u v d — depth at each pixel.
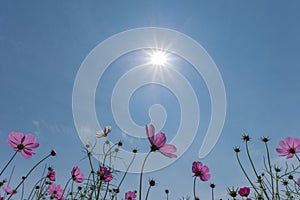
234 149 0.78
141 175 0.52
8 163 0.62
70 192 0.79
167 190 0.94
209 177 0.77
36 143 0.69
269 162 0.69
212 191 0.88
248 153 0.74
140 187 0.51
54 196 0.92
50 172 0.82
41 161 0.67
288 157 0.77
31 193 0.76
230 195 0.77
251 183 0.71
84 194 0.77
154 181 0.62
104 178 0.64
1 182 0.81
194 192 0.73
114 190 0.63
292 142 0.78
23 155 0.67
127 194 0.89
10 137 0.67
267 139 0.77
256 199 0.72
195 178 0.76
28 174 0.65
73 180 0.80
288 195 0.73
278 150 0.79
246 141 0.78
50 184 0.87
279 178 0.69
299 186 0.72
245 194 0.80
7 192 0.79
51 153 0.70
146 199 0.52
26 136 0.69
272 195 0.68
